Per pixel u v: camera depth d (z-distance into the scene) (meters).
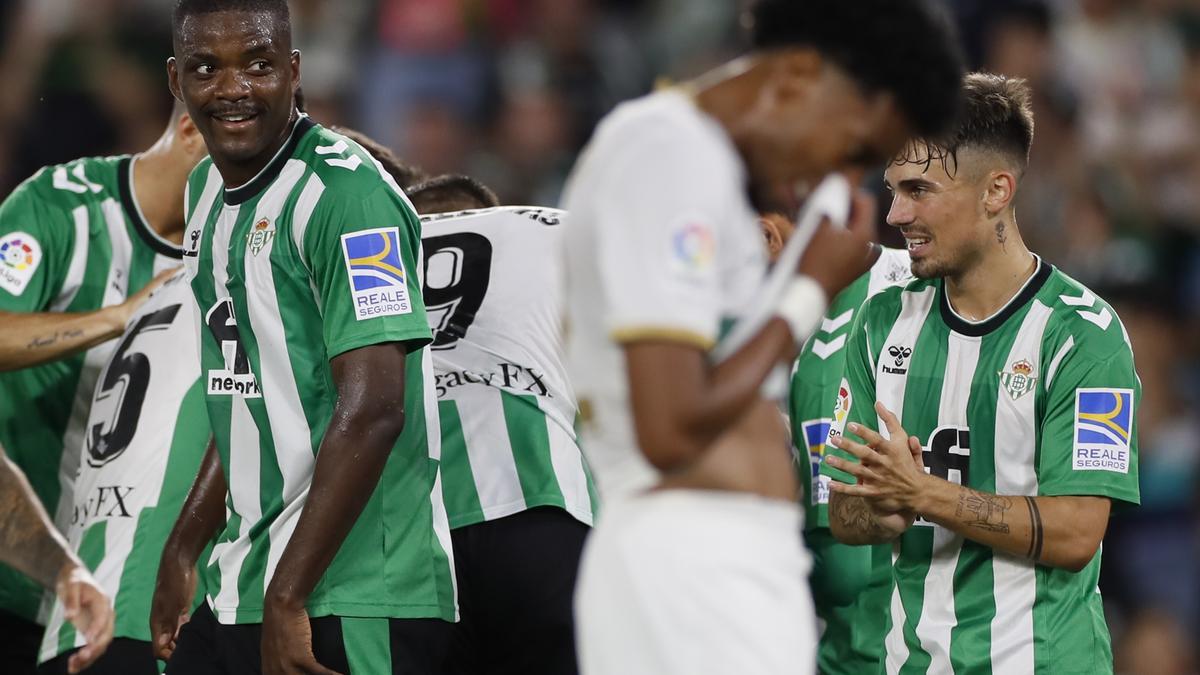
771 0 10.55
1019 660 14.26
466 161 38.09
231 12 13.17
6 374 16.84
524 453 15.36
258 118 13.25
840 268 10.42
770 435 10.84
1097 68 39.62
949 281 14.80
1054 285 14.55
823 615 16.61
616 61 40.47
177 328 16.34
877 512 14.12
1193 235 35.78
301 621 12.67
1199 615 28.94
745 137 10.43
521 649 15.34
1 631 17.19
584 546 15.35
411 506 13.52
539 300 15.76
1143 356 30.45
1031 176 34.00
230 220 13.54
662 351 9.83
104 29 38.22
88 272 16.97
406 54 39.66
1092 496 14.05
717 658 10.16
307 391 13.24
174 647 14.29
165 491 15.95
